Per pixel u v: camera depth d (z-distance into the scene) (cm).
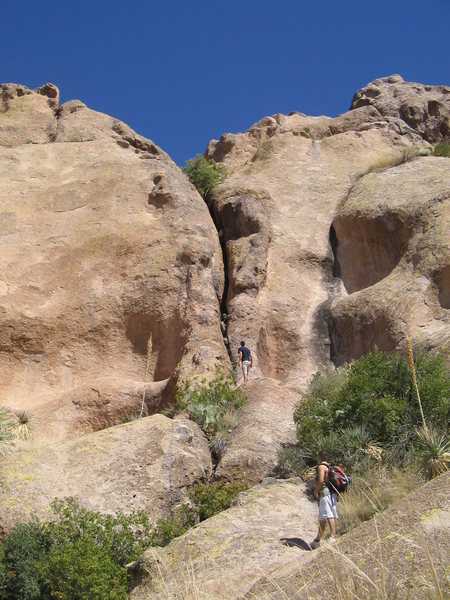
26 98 3403
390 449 1537
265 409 1892
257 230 2661
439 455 1429
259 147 3266
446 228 2306
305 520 1366
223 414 1869
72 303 2423
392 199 2572
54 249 2555
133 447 1650
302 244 2677
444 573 572
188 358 2191
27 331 2353
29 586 1302
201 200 2753
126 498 1548
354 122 3512
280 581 710
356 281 2548
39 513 1480
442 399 1586
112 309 2411
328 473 1222
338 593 547
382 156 3186
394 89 3791
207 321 2308
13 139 3197
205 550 1237
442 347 1883
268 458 1667
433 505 720
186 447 1680
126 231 2580
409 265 2302
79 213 2683
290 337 2383
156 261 2477
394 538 670
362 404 1622
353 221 2620
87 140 3144
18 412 2112
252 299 2433
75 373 2331
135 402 2183
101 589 1244
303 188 2934
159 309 2381
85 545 1312
